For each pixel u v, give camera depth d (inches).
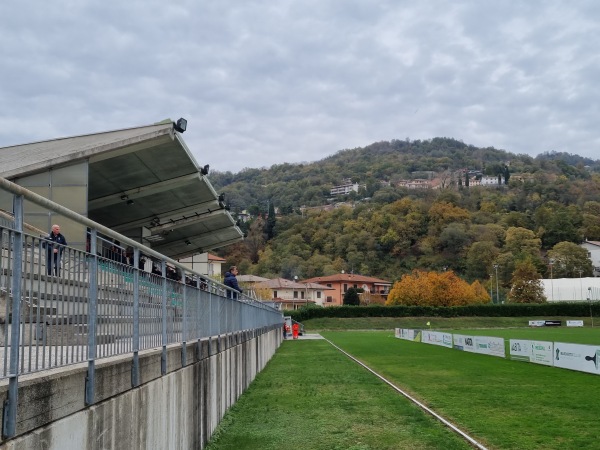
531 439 486.3
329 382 909.2
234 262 5944.9
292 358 1454.2
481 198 7362.2
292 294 5113.2
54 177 833.5
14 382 159.3
